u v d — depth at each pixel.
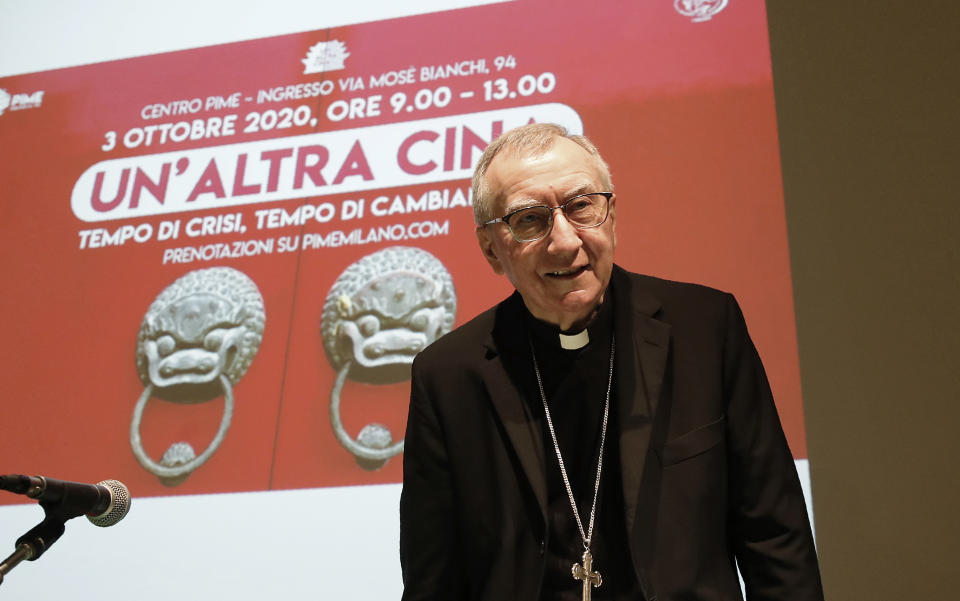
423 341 2.45
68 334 2.68
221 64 2.96
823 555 1.99
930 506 1.99
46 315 2.72
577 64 2.65
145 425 2.51
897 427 2.06
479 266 2.50
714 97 2.49
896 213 2.24
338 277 2.57
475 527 1.34
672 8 2.63
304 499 2.33
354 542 2.25
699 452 1.27
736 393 1.34
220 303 2.62
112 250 2.77
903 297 2.16
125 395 2.57
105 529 2.38
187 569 2.30
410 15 2.87
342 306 2.53
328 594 2.21
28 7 3.17
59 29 3.13
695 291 1.43
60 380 2.62
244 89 2.91
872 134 2.32
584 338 1.43
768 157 2.39
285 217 2.69
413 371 1.47
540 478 1.32
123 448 2.50
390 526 2.25
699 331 1.37
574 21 2.71
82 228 2.82
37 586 2.34
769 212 2.33
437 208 2.60
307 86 2.86
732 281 2.29
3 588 2.35
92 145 2.94
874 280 2.19
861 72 2.39
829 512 2.02
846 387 2.12
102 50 3.07
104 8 3.13
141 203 2.82
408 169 2.67
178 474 2.43
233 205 2.74
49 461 2.53
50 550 2.37
